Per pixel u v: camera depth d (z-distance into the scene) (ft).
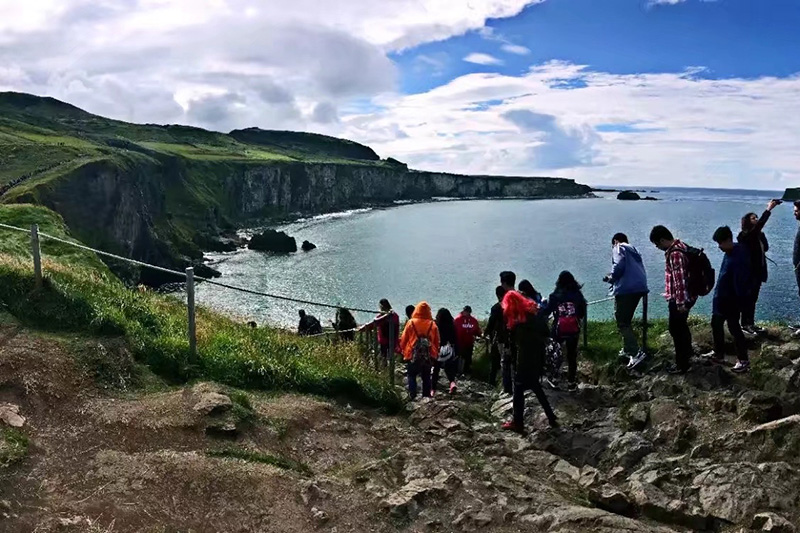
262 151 643.86
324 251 236.43
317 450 25.02
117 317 31.48
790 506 18.83
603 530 17.81
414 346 36.73
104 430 22.44
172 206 302.04
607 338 45.06
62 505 17.66
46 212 70.13
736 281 30.50
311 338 48.34
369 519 18.99
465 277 169.37
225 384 30.01
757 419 24.64
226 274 180.96
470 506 19.84
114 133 506.07
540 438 27.61
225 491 19.56
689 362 32.27
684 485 21.39
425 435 28.22
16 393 23.32
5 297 30.53
